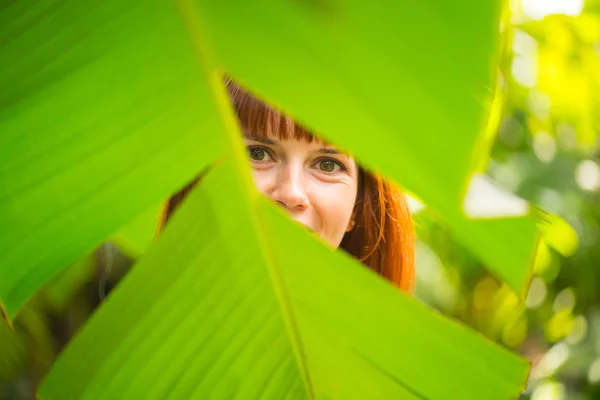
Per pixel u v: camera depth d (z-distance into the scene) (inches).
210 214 16.6
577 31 63.3
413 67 13.1
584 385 88.7
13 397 64.7
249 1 13.2
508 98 68.8
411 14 12.7
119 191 16.7
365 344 18.1
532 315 91.7
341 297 17.5
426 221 81.2
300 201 37.1
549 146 82.9
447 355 18.0
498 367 18.1
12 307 18.1
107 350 18.7
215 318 18.1
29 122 16.1
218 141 15.9
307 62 13.5
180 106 15.6
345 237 54.6
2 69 15.6
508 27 19.4
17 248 17.3
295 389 18.8
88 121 16.0
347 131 14.0
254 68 14.1
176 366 18.7
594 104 68.0
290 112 14.1
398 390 18.5
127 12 14.8
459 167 13.5
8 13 15.1
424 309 17.4
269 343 18.4
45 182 16.7
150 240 32.2
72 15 15.0
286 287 17.6
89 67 15.4
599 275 86.0
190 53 14.8
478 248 14.8
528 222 14.6
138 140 16.1
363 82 13.4
